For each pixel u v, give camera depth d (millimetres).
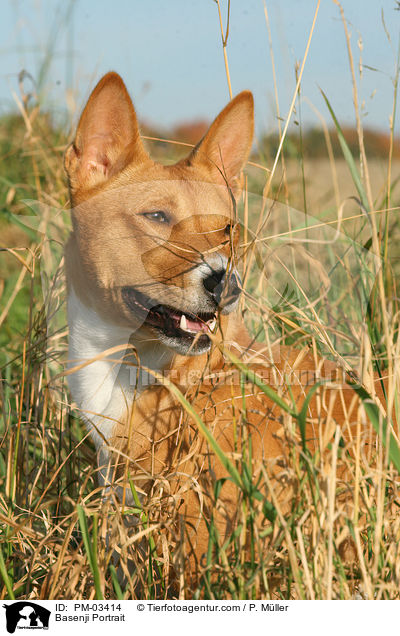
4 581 3711
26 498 4777
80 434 5375
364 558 3629
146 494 3902
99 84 4316
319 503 3365
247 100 4770
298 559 3463
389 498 3791
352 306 4465
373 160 6930
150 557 3668
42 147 7945
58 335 4832
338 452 3592
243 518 3330
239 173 4926
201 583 3611
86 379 4414
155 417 4250
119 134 4477
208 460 3768
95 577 3400
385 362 4883
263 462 3693
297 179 7207
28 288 7980
